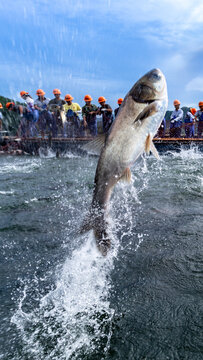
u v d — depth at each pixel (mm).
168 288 2717
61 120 15328
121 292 2703
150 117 3328
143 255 3350
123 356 2012
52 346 2133
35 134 16516
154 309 2441
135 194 5898
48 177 8375
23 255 3516
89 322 2346
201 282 2787
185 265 3096
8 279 3012
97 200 3305
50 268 3178
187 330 2193
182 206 5027
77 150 14758
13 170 10055
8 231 4250
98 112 14383
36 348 2123
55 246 3691
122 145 3336
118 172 3357
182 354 1994
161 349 2047
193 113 16031
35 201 5734
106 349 2080
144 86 3330
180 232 3920
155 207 5020
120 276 2961
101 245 3076
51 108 15250
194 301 2512
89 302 2584
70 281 2918
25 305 2588
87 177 8227
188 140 12648
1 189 6836
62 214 4914
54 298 2670
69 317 2412
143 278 2902
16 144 17125
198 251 3383
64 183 7430
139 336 2174
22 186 7164
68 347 2111
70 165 11203
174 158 11789
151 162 10633
